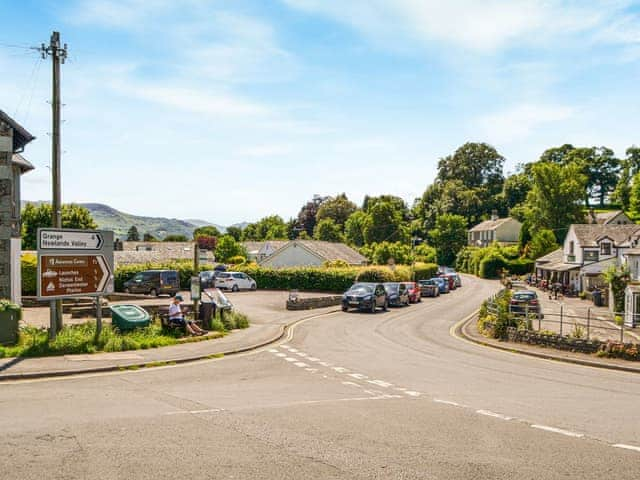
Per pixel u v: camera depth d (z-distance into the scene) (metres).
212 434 9.12
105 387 13.21
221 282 53.88
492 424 10.35
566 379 16.39
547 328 30.67
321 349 21.84
